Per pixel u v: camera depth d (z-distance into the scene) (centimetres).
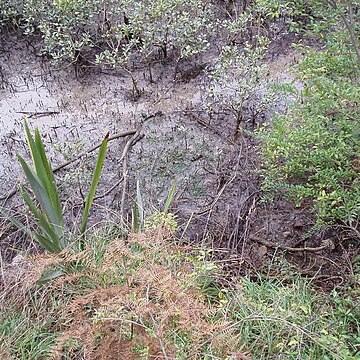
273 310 239
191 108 438
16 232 322
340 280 289
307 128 283
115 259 249
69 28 475
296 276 297
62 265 270
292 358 233
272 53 488
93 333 222
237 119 396
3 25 534
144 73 482
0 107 455
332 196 261
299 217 336
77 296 255
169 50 497
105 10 504
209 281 277
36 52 514
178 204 355
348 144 286
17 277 278
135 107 446
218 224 334
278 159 329
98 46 495
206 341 219
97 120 435
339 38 292
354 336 237
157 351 212
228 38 512
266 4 284
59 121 437
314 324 247
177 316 220
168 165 388
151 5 475
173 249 273
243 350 238
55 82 480
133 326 219
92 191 270
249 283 274
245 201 346
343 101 275
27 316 266
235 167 372
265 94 419
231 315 253
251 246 321
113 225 318
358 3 273
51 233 271
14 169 394
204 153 395
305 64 301
